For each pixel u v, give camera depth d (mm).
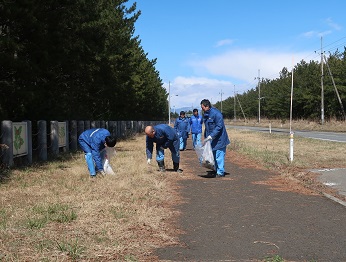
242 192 7906
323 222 5684
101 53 19734
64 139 16125
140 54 39969
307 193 7816
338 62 54031
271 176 10000
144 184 8297
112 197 6922
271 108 76062
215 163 10008
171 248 4484
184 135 18312
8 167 10344
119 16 24672
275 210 6395
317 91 53500
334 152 16047
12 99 12875
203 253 4336
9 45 11320
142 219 5527
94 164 9547
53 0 13773
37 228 5016
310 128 47656
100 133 9102
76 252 4145
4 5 11367
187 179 9531
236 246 4590
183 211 6293
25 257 4023
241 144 20031
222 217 5934
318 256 4270
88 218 5516
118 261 4000
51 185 8148
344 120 51094
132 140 25328
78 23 16312
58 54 14508
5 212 5766
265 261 4082
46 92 15078
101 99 24391
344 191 8062
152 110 54094
